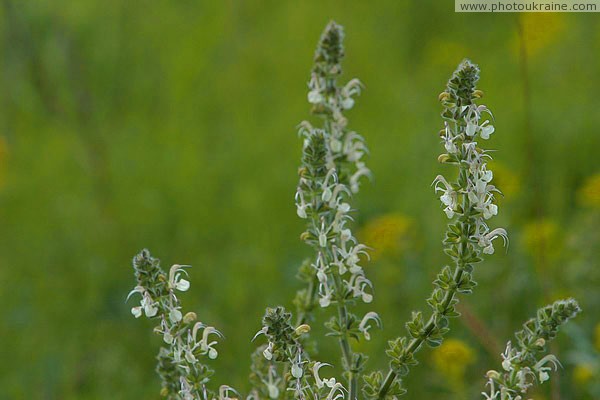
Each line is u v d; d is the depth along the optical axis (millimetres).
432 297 4527
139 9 15273
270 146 12039
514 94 12984
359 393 6398
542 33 14047
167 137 12422
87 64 13852
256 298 9023
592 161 11195
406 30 15469
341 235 4742
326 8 15727
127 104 13555
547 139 11594
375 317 4801
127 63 14148
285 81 13836
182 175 11359
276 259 9656
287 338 4359
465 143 4273
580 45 14281
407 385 7801
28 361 8414
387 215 9922
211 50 14453
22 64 13125
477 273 8875
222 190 11305
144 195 10953
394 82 13633
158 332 4414
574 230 9492
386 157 11531
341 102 5199
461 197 4398
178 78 13766
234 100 13375
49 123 12758
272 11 15750
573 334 7227
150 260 4367
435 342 4500
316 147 4758
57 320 8945
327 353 8180
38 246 10211
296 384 4523
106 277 9492
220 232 10344
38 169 11836
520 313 8594
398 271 8984
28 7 14172
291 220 10508
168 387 5164
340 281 4812
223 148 12250
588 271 8633
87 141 11695
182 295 9109
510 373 4543
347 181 5191
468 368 7957
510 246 9078
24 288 9453
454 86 4273
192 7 15633
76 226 10570
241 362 8180
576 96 12859
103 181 11164
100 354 8391
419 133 11945
